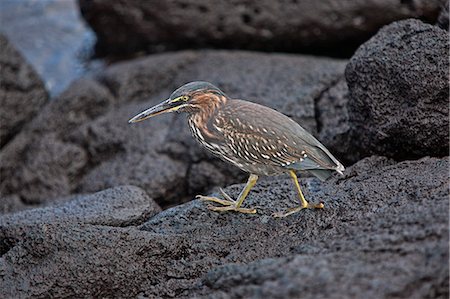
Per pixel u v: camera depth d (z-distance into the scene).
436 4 17.45
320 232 9.91
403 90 11.47
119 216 11.38
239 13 18.62
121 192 11.91
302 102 14.87
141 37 19.80
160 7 18.92
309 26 18.44
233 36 18.92
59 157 15.85
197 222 10.62
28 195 15.76
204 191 14.60
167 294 9.72
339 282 7.75
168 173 14.71
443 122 11.23
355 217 9.94
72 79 20.81
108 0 19.17
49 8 23.92
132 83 17.39
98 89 17.19
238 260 9.94
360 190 10.48
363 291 7.64
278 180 11.51
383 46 11.71
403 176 10.56
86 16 20.00
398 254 8.23
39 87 17.78
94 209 11.50
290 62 16.48
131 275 9.77
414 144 11.58
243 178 14.34
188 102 10.43
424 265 7.96
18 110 17.27
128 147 15.42
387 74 11.57
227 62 17.11
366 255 8.32
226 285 8.61
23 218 11.27
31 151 16.20
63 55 21.75
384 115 11.70
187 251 10.15
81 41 22.20
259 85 15.72
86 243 9.67
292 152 9.93
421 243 8.31
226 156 10.37
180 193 14.84
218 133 10.21
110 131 15.84
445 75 11.11
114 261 9.69
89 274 9.58
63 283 9.54
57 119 16.80
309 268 8.02
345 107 14.30
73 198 13.97
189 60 17.77
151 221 10.80
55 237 9.70
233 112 10.16
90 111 17.02
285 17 18.42
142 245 9.84
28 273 9.62
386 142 11.83
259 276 8.32
